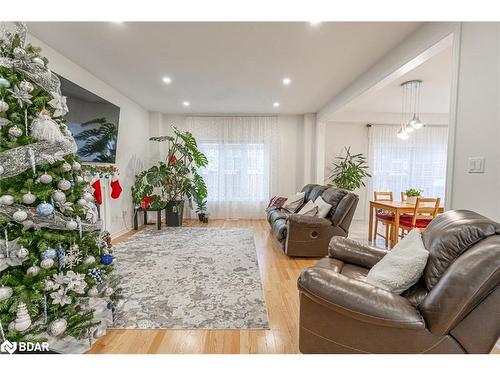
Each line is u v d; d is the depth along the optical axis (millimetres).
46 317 1405
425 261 1382
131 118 4902
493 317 1077
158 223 4922
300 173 6164
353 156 5875
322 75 3564
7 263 1257
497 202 1651
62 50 2852
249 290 2441
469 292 1034
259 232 4754
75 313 1539
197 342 1713
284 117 6090
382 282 1452
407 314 1131
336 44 2680
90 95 3367
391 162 6160
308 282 1295
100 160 3645
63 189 1491
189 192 5406
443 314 1080
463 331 1111
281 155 6145
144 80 3811
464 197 1875
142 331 1826
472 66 1810
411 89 4258
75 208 1560
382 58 2988
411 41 2461
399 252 1582
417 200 3561
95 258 1751
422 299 1320
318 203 3662
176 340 1732
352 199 3355
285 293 2398
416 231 1678
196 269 2928
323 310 1322
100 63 3207
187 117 6020
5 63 1295
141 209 4945
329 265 1853
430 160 6129
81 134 3195
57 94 1552
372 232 4672
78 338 1556
